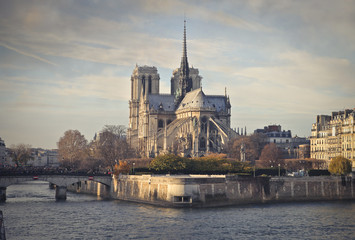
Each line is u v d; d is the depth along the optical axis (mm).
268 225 135500
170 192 169875
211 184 172375
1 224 94062
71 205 177375
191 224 135250
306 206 176125
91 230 128375
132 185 194125
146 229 129000
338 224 138125
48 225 135125
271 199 191125
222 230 128000
